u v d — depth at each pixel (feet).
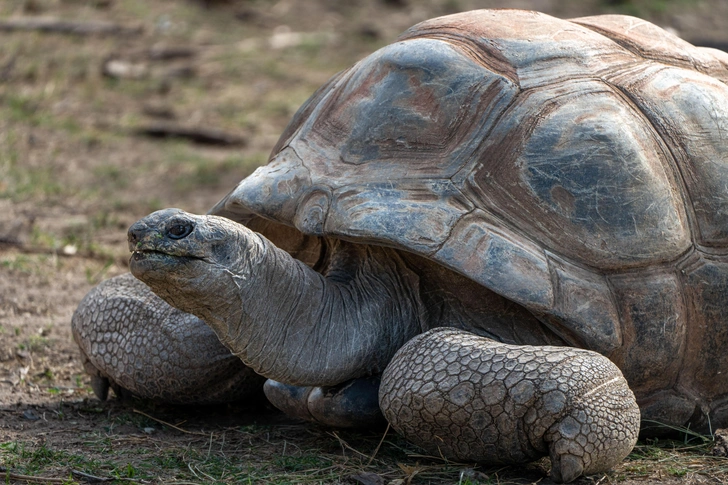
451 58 38.88
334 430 39.65
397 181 36.37
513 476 33.12
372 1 162.30
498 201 35.53
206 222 32.86
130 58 127.44
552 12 151.53
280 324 35.32
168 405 44.01
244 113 111.55
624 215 35.88
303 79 124.98
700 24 146.51
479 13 43.34
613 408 31.60
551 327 34.53
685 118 39.29
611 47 41.27
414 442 34.12
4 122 99.66
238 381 41.91
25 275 61.16
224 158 94.94
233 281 33.32
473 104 37.63
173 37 137.80
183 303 33.35
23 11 137.39
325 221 36.11
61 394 45.03
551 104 37.42
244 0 156.87
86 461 35.06
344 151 38.42
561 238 35.17
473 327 36.14
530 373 31.42
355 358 36.50
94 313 43.04
